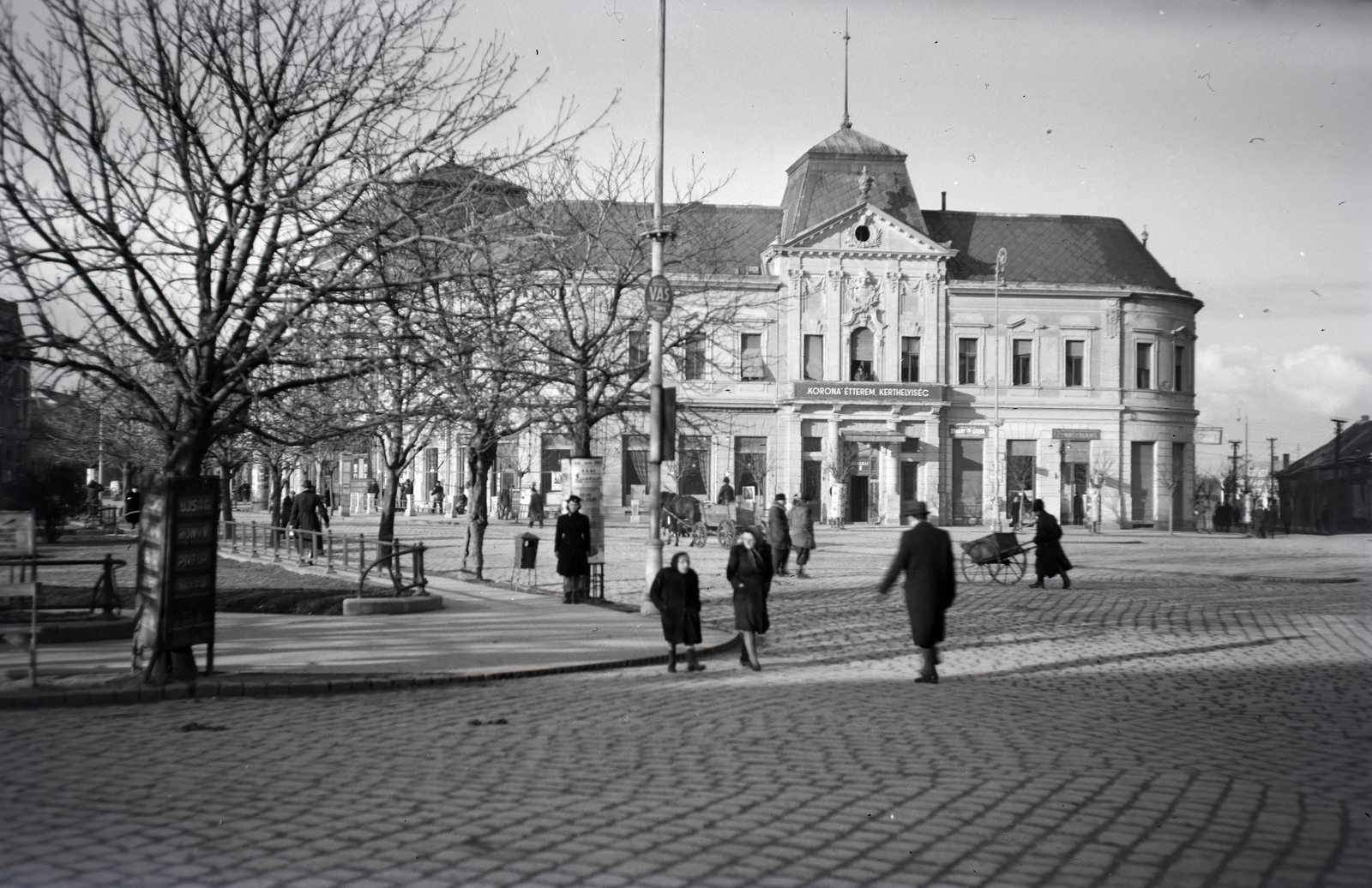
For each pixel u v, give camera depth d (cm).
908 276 6272
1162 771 876
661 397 1927
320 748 938
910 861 650
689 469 6056
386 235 1345
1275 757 932
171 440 1287
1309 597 2498
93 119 1195
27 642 1500
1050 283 6406
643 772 856
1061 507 6391
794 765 885
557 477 6084
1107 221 6800
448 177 1453
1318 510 7269
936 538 1331
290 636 1631
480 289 1856
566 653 1498
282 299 1302
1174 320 6562
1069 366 6431
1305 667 1476
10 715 1088
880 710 1139
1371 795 807
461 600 2197
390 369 1520
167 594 1205
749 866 638
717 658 1546
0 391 1442
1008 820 732
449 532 4903
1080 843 687
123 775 840
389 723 1051
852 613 2114
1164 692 1273
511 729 1028
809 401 6091
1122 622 1988
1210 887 612
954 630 1875
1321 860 657
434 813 739
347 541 2473
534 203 2442
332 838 682
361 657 1430
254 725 1040
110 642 1535
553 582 2684
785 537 2892
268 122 1276
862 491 6291
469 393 1758
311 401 1753
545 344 2408
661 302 1919
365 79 1312
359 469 6988
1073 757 922
